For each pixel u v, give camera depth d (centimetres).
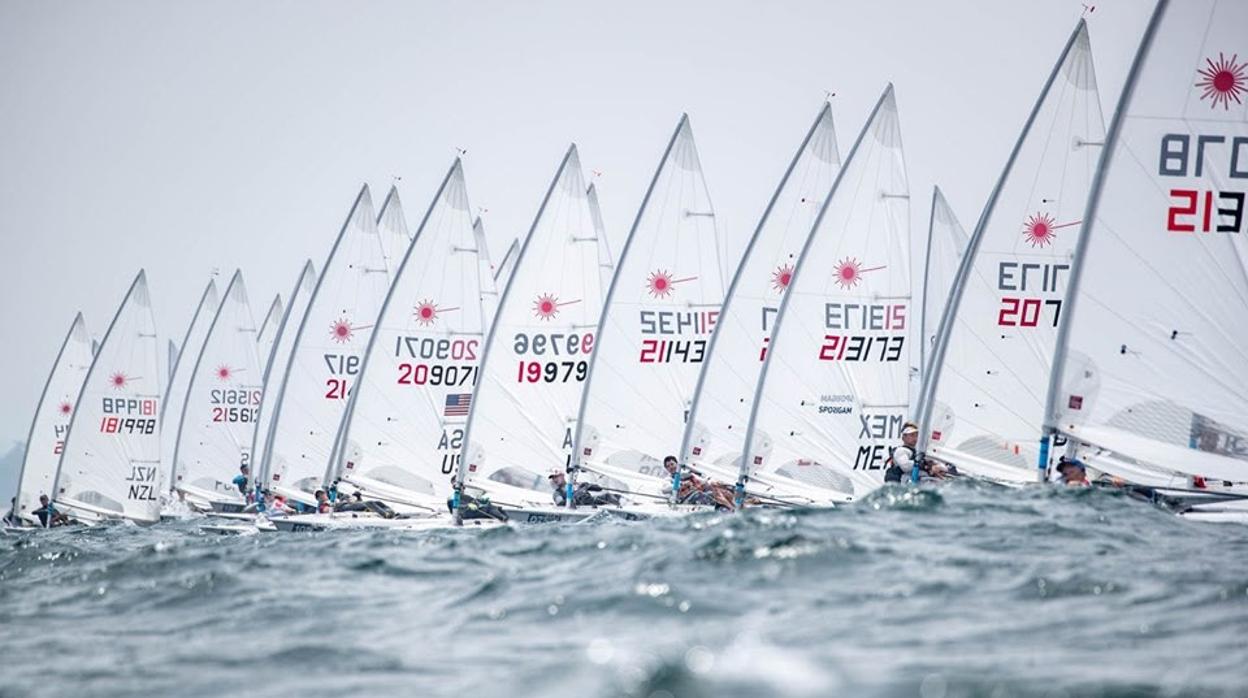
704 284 13338
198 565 6812
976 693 3419
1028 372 10719
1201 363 8125
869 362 11681
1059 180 10750
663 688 3512
